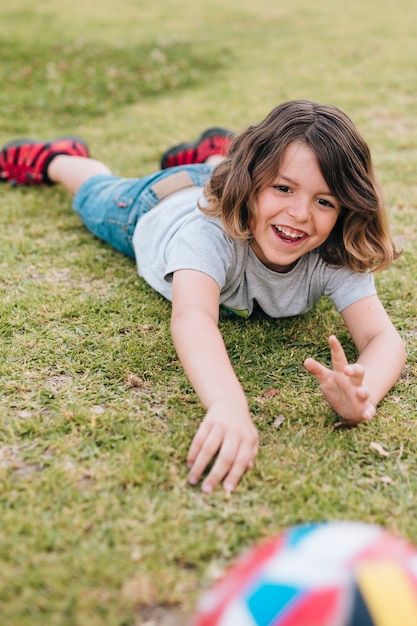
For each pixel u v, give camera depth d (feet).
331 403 5.90
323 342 7.45
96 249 9.50
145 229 8.31
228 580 3.58
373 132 14.47
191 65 20.12
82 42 20.99
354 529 3.68
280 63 20.61
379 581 3.22
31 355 6.91
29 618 4.15
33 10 26.58
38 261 9.03
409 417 6.21
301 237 6.45
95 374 6.68
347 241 6.79
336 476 5.40
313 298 7.48
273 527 4.91
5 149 11.39
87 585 4.38
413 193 11.48
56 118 15.57
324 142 6.19
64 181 10.69
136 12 27.45
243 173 6.47
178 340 6.07
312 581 3.27
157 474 5.34
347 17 27.32
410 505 5.16
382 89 17.63
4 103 15.99
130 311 7.85
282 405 6.32
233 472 5.24
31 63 18.88
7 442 5.65
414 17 26.99
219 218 6.87
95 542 4.70
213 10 28.45
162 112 16.10
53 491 5.13
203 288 6.45
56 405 6.16
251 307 7.52
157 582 4.43
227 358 5.96
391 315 8.01
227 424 5.34
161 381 6.63
